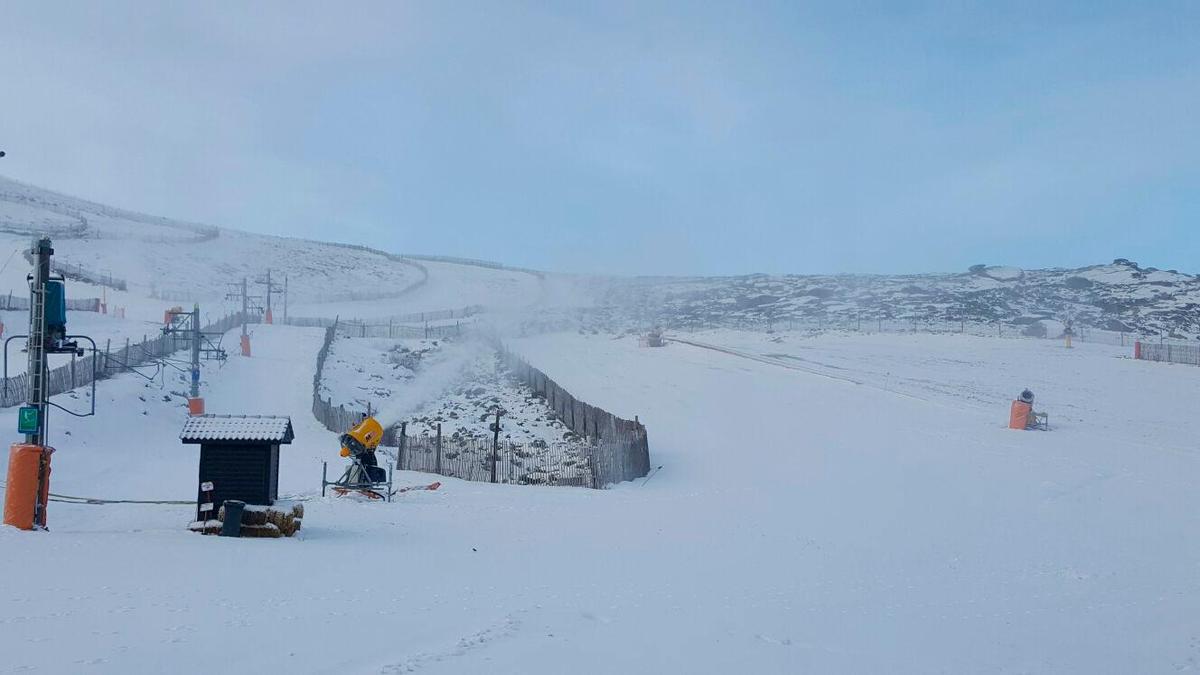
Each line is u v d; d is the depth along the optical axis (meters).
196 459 28.30
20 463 15.09
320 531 17.06
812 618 11.38
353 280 114.50
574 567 14.19
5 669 6.87
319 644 8.23
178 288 90.19
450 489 25.23
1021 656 10.39
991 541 18.58
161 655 7.53
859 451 30.33
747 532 18.69
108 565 11.71
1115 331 73.31
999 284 100.31
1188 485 24.83
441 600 10.90
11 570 10.88
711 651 9.20
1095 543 18.61
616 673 8.09
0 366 38.12
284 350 54.09
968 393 43.41
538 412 40.75
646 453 29.20
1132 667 10.41
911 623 11.60
